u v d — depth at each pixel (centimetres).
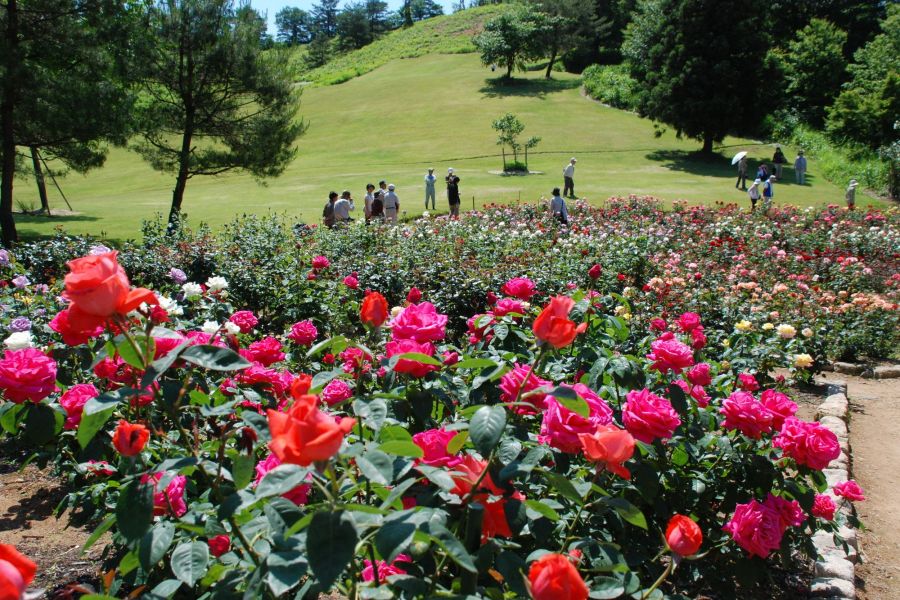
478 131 4559
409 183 3038
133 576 203
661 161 3719
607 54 6862
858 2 5891
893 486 493
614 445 158
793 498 296
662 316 754
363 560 173
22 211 2495
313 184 3127
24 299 571
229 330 318
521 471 160
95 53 1595
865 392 727
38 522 353
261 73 1800
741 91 3772
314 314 805
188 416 262
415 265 952
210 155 1884
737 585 321
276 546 134
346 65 9619
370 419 171
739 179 2861
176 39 1698
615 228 1478
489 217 1723
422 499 166
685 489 289
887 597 346
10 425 228
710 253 1223
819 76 4834
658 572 285
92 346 333
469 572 148
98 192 3388
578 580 113
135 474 152
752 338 573
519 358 294
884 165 2931
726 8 3709
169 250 970
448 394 236
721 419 323
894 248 1419
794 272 1162
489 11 10750
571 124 4650
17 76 1454
